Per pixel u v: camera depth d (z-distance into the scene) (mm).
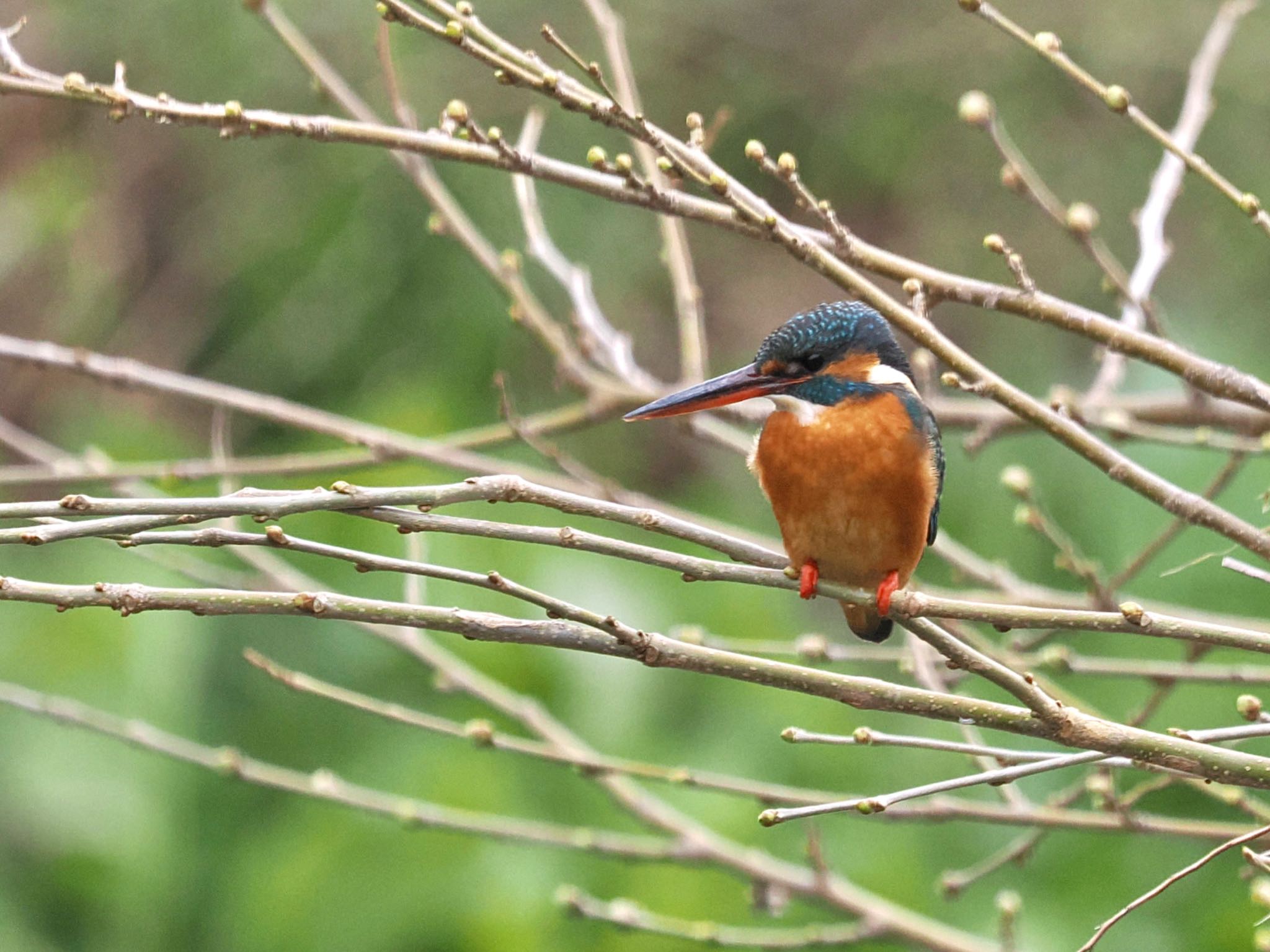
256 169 13602
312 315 13477
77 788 10352
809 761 10812
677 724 10898
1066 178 14672
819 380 6570
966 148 14805
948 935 7719
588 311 9070
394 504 5137
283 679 7297
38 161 13953
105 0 13289
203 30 13211
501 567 11211
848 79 14820
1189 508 5906
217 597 5023
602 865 10203
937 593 8250
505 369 13328
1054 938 10234
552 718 10641
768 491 6633
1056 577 12211
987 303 6371
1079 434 5945
